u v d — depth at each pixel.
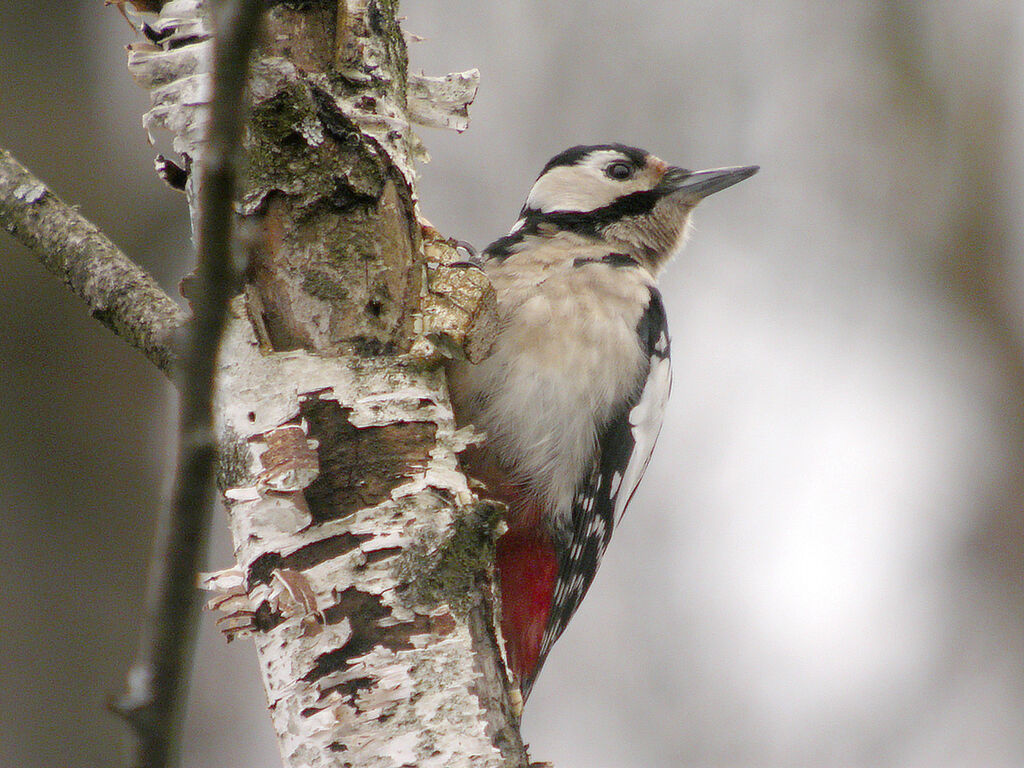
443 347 6.02
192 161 5.98
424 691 5.27
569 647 14.02
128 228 11.87
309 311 5.95
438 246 6.34
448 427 5.87
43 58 12.06
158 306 5.80
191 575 4.18
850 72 16.56
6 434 10.59
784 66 16.30
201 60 6.07
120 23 12.32
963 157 16.84
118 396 10.89
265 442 5.64
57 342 10.89
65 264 5.98
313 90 6.04
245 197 5.96
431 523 5.56
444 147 15.24
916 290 16.92
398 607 5.39
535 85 15.56
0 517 10.30
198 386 4.11
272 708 5.32
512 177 15.20
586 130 15.50
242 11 3.92
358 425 5.73
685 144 15.73
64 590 10.19
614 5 15.77
